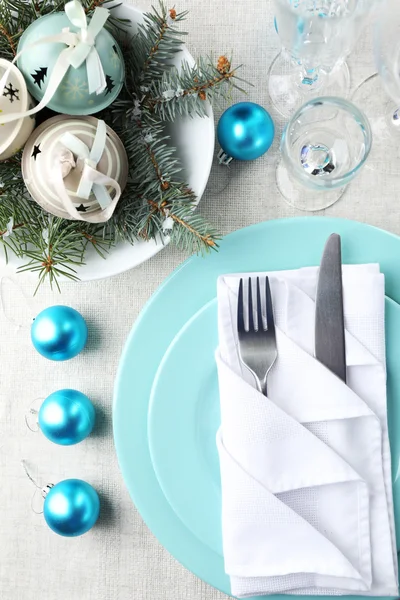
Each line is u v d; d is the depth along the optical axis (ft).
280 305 1.82
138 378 1.89
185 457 1.87
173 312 1.88
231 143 1.79
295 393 1.79
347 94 1.97
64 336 1.88
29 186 1.60
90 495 1.92
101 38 1.51
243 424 1.77
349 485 1.80
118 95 1.71
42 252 1.70
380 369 1.81
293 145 1.91
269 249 1.87
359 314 1.80
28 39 1.52
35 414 2.03
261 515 1.77
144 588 2.02
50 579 2.04
